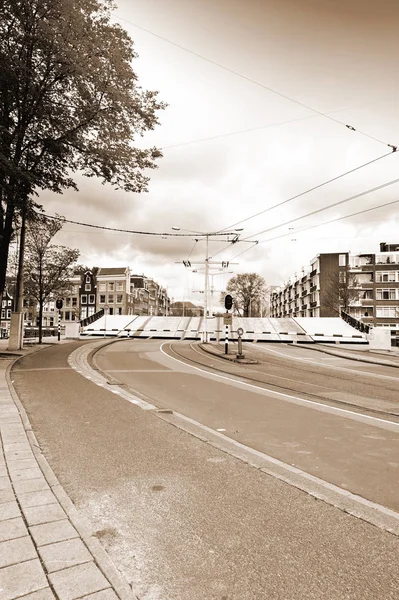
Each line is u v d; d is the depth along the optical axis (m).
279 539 3.07
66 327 30.91
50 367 13.28
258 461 4.92
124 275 79.31
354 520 3.42
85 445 5.36
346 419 7.35
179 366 15.20
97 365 14.91
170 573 2.61
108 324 43.44
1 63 12.52
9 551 2.71
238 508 3.60
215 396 9.34
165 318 47.09
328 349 27.27
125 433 5.95
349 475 4.56
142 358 17.81
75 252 24.89
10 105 13.77
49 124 14.64
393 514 3.57
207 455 5.06
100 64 13.76
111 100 14.73
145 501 3.70
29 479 3.98
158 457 4.95
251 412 7.77
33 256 23.80
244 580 2.56
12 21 12.81
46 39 12.92
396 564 2.78
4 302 72.12
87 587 2.37
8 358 15.36
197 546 2.95
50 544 2.81
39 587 2.36
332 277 61.38
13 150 13.78
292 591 2.46
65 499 3.57
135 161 16.05
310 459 5.11
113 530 3.16
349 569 2.70
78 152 15.45
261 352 23.41
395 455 5.29
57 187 15.77
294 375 13.68
